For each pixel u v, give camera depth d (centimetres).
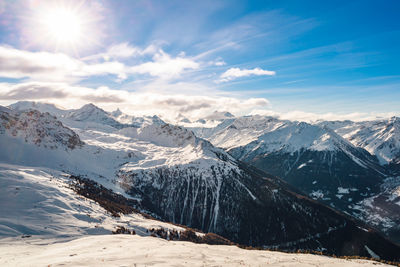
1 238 5972
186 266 3209
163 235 9338
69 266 3042
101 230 7619
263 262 3784
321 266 3712
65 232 6888
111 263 3192
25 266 3281
